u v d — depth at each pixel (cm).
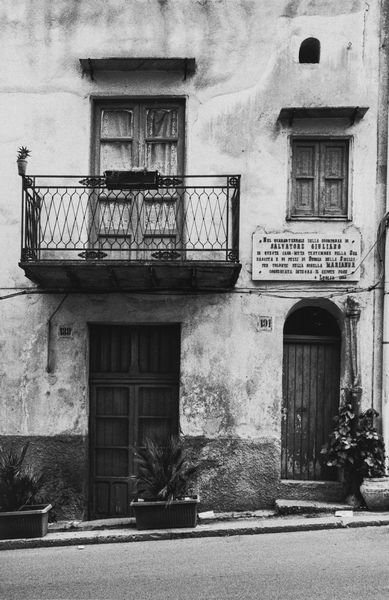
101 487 790
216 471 758
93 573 549
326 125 770
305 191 782
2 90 785
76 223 767
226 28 781
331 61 773
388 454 738
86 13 786
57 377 770
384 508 708
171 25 782
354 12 774
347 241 762
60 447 763
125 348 804
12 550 634
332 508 718
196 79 779
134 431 791
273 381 764
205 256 766
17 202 782
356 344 754
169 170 793
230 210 765
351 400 750
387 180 759
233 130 775
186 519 671
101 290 773
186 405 765
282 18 780
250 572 539
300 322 809
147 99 788
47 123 782
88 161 781
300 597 480
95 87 784
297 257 764
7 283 777
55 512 755
